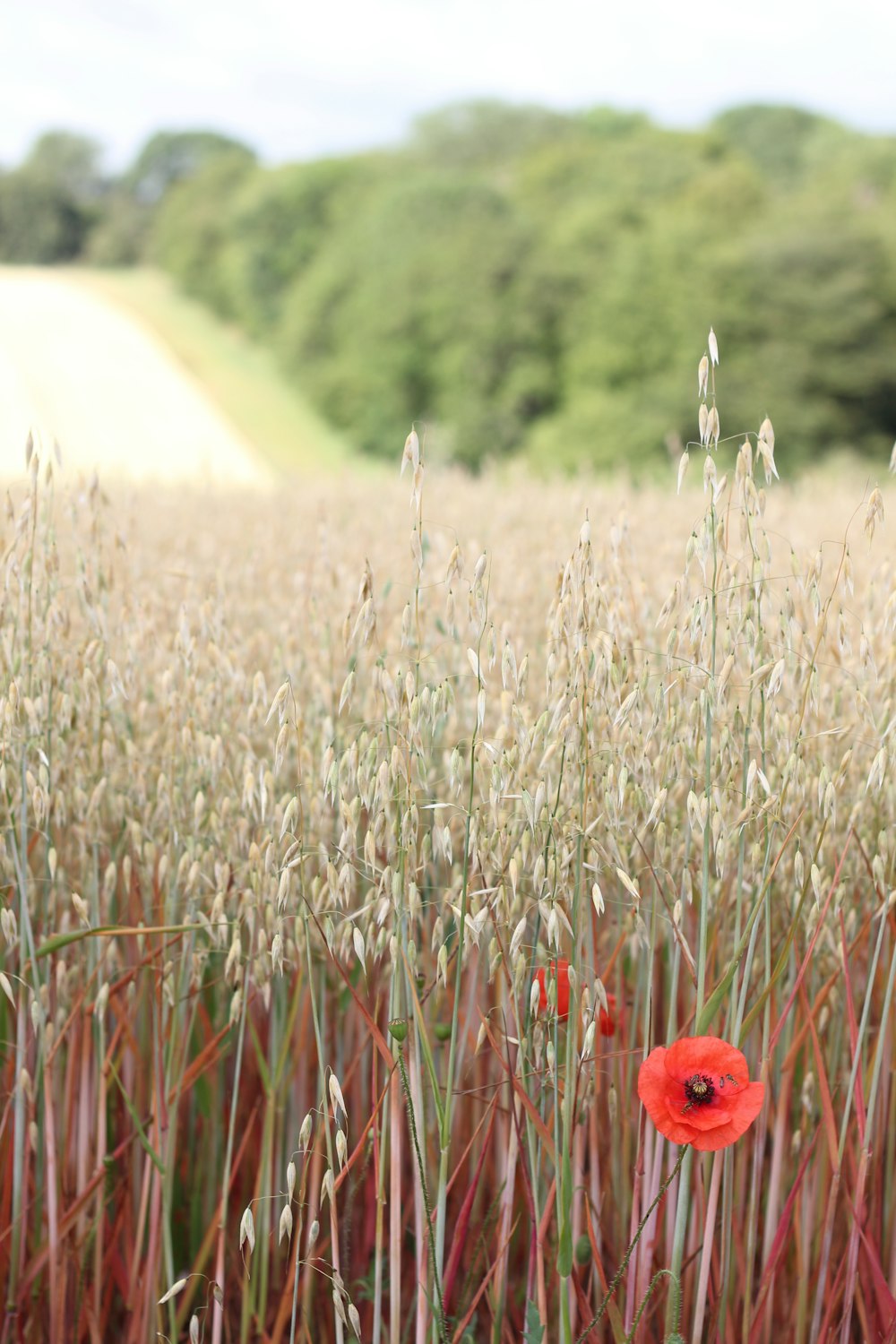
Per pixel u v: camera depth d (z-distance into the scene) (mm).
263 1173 1756
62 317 50031
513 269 34750
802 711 1580
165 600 2652
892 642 1879
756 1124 1691
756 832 1656
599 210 34875
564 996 1575
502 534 4043
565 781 1647
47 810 1720
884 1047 1795
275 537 3928
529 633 2488
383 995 1898
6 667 1807
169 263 61969
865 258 30672
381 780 1501
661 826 1630
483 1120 1618
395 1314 1556
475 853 1616
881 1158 1882
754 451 1505
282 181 53031
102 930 1541
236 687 2006
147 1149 1642
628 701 1533
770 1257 1672
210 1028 1937
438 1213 1541
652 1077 1440
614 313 32562
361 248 41000
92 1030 1943
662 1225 1714
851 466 28250
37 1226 1836
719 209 35281
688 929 1926
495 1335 1639
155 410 36031
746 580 1637
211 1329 1879
